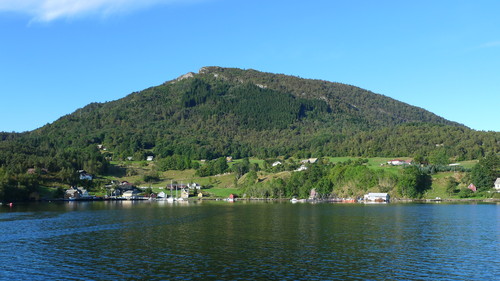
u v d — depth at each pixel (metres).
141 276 58.19
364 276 58.31
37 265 64.19
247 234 93.12
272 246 78.50
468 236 90.06
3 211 152.88
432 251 73.94
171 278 57.25
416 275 58.72
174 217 131.75
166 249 75.88
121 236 90.62
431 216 131.50
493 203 193.75
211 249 75.69
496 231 97.06
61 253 72.62
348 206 185.62
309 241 83.75
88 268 62.34
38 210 158.75
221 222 116.88
